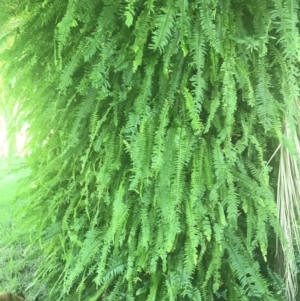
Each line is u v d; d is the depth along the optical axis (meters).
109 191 1.57
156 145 1.32
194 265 1.49
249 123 1.39
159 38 1.19
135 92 1.42
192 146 1.39
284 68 1.29
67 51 1.46
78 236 1.71
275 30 1.32
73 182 1.63
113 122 1.47
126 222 1.53
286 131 1.43
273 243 1.71
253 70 1.33
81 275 1.80
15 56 1.53
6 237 2.42
